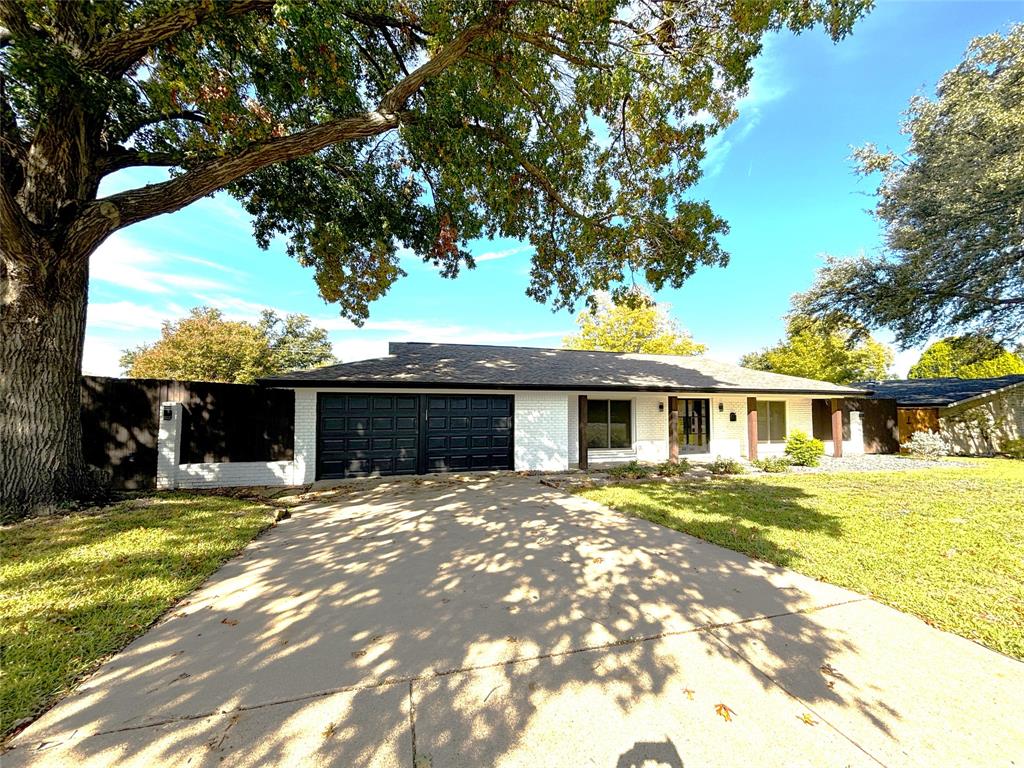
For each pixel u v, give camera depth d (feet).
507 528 18.66
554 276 33.19
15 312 18.57
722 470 35.01
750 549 15.38
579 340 109.50
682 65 20.89
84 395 26.78
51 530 16.92
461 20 19.48
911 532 17.22
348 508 22.79
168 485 28.04
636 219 26.32
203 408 29.27
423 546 16.19
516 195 28.71
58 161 19.22
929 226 47.98
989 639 9.28
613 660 8.66
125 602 11.09
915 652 8.87
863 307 56.03
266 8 17.31
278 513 20.97
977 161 41.57
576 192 28.96
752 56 20.15
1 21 15.08
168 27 16.58
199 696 7.53
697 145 24.07
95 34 16.94
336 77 19.15
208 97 17.71
